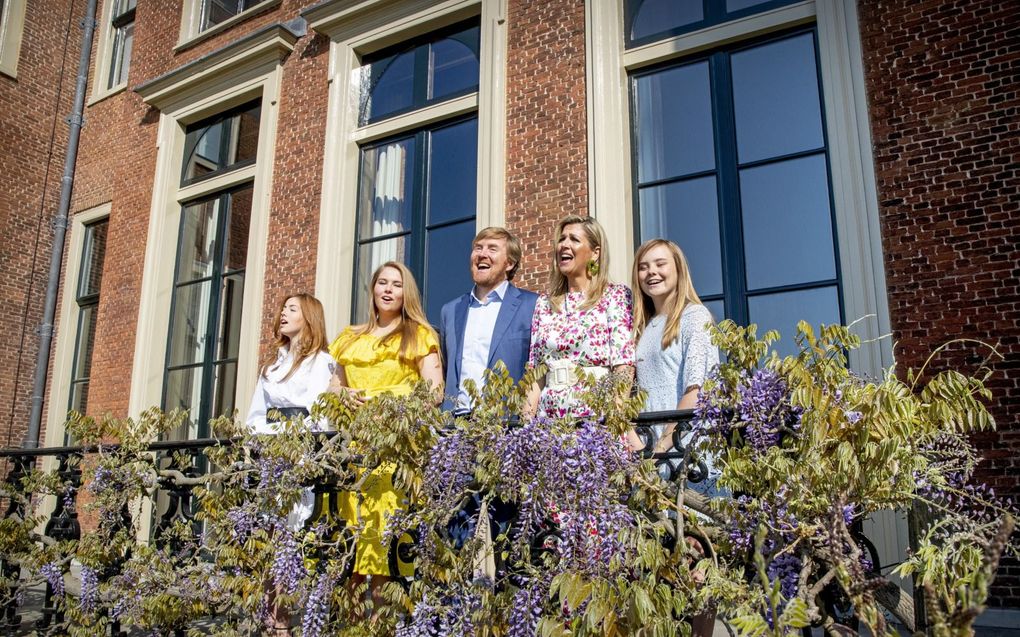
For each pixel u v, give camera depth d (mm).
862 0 5207
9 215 10281
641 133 6062
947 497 2033
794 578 1976
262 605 2908
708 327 2270
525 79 6535
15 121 10469
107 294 9477
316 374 3742
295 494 2865
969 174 4617
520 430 2260
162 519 3617
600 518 2074
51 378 10328
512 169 6406
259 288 7848
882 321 4695
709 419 2219
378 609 2592
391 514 2713
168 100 9484
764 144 5504
